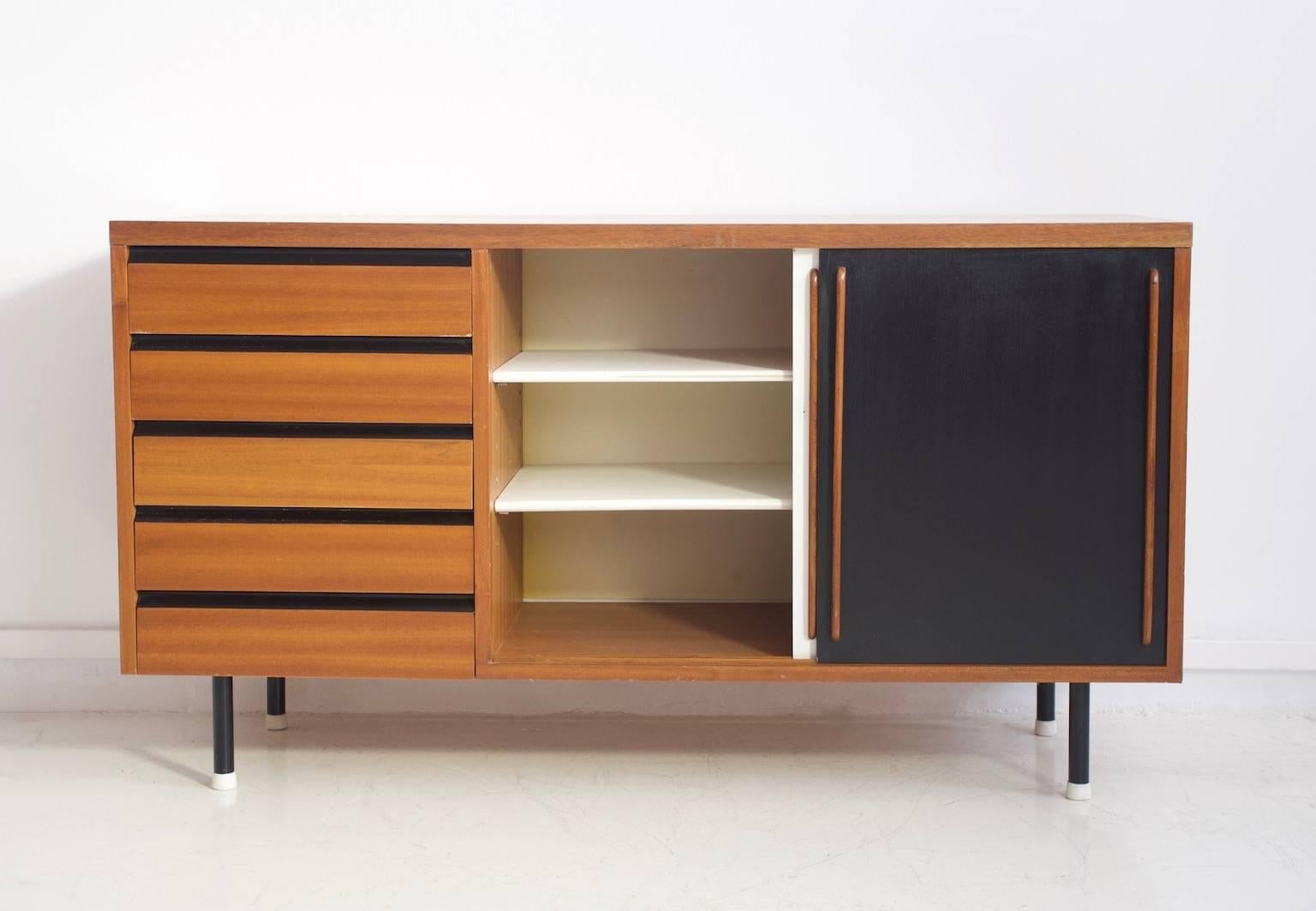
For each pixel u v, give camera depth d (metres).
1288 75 2.91
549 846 2.38
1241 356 2.98
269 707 2.97
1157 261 2.41
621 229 2.43
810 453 2.48
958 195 2.98
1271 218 2.95
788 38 2.95
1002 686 3.06
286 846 2.38
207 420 2.49
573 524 3.03
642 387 3.01
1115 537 2.47
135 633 2.54
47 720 3.05
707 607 2.97
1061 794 2.61
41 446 3.06
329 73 2.97
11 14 2.96
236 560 2.52
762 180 2.98
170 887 2.22
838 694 3.05
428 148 2.99
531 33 2.96
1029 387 2.44
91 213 3.01
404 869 2.29
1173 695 3.05
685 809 2.54
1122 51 2.93
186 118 2.99
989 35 2.93
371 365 2.47
